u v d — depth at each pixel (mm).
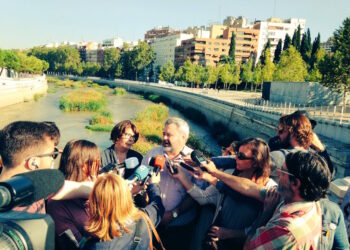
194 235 2773
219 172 2330
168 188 2682
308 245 1721
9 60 75250
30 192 1086
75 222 1973
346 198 2746
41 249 1113
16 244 1016
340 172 12172
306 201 1787
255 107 30219
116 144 3658
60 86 95000
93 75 152125
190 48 105000
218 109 37469
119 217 1678
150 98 67875
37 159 1636
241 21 120562
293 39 75375
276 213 1881
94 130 28281
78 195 1963
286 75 44000
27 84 53656
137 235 1757
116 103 55812
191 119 43500
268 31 110562
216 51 101562
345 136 15188
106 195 1660
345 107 27641
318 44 65562
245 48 103125
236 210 2277
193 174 2490
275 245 1736
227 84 83688
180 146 2727
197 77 84000
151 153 2926
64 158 2176
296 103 34281
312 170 1726
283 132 2924
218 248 2289
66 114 37781
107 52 137750
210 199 2588
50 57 181000
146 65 130875
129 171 2672
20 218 1148
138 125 27656
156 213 2023
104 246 1683
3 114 36406
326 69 24750
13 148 1563
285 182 1848
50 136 1723
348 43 23656
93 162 2203
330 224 2061
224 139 29516
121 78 132875
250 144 2332
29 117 34688
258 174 2346
